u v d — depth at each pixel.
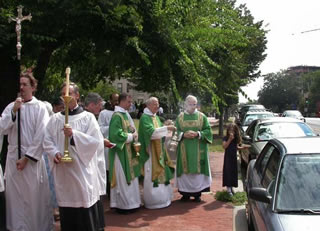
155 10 8.98
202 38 9.58
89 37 9.34
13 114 4.99
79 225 4.73
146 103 7.47
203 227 6.14
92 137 4.69
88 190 4.70
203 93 10.81
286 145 4.88
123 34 8.89
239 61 12.69
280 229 3.61
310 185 4.18
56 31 8.65
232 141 7.84
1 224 5.09
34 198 5.10
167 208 7.26
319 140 5.02
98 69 12.06
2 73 9.48
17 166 4.96
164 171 7.28
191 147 7.66
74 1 8.09
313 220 3.69
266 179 4.82
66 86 4.44
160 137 7.06
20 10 4.98
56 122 4.80
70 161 4.40
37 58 10.19
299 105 84.25
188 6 9.62
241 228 6.11
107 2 8.23
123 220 6.50
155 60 9.55
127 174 6.79
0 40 7.73
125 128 6.86
